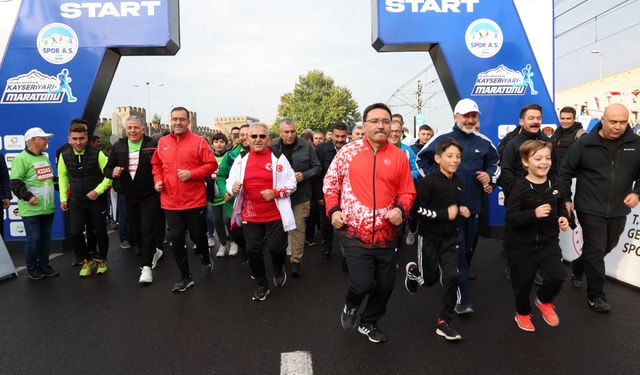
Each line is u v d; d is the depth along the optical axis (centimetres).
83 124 515
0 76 686
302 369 286
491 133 725
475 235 396
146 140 506
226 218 622
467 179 385
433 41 709
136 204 589
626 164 376
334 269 547
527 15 717
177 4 723
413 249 660
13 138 691
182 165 446
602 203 381
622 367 281
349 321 330
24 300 442
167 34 692
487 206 722
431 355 304
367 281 305
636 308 386
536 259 325
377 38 709
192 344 329
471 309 373
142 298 441
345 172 315
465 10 709
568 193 392
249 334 346
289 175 434
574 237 541
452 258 336
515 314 378
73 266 585
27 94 688
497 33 714
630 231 464
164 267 572
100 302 431
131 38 691
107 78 734
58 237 688
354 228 307
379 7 704
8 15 686
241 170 429
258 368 290
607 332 335
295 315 386
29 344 335
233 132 686
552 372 277
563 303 402
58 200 684
